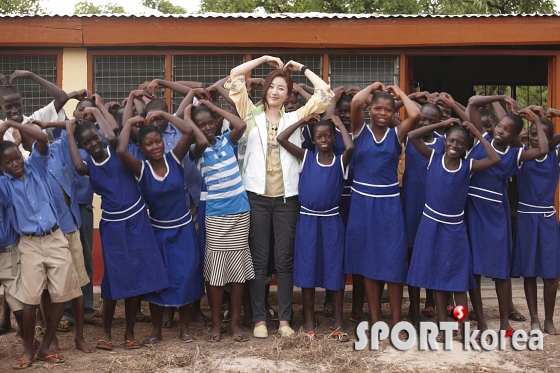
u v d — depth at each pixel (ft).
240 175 16.72
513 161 16.83
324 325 18.35
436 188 16.24
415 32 21.86
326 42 21.85
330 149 16.88
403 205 18.10
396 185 16.70
